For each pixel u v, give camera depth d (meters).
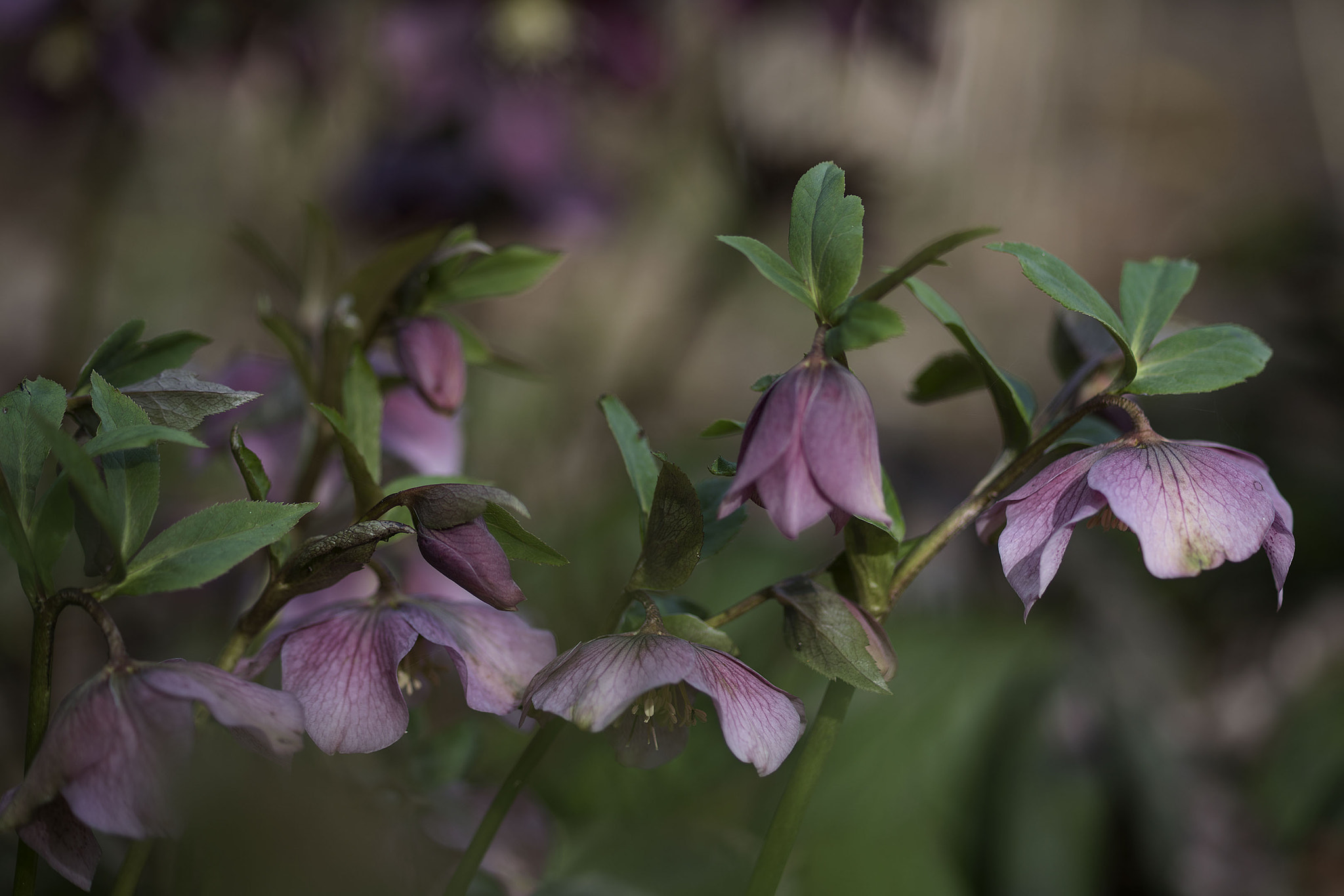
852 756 1.42
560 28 1.98
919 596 1.77
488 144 1.86
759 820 1.31
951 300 3.46
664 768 1.28
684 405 2.73
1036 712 1.52
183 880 0.98
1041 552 0.90
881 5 2.06
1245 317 2.99
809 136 1.91
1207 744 1.83
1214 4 5.46
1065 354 0.99
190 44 1.87
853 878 1.29
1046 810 1.43
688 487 0.90
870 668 0.91
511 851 1.01
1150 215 4.09
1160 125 4.61
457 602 0.93
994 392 0.94
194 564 0.89
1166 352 0.92
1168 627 2.00
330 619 0.91
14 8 1.73
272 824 0.98
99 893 1.03
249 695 0.87
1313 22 4.39
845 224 0.89
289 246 2.58
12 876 1.02
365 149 1.88
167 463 1.22
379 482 0.97
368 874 0.99
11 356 2.25
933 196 3.29
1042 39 3.73
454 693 1.12
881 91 2.75
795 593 0.91
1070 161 4.10
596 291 2.67
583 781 1.24
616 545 1.60
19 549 0.89
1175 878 1.50
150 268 2.55
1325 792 1.69
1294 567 2.14
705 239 2.31
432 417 1.07
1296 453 2.31
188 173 2.68
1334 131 4.27
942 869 1.33
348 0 2.17
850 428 0.88
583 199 1.93
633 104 2.21
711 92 2.27
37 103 1.83
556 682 0.89
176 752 0.86
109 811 0.86
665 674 0.88
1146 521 0.89
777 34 2.04
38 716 0.90
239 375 1.08
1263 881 1.56
